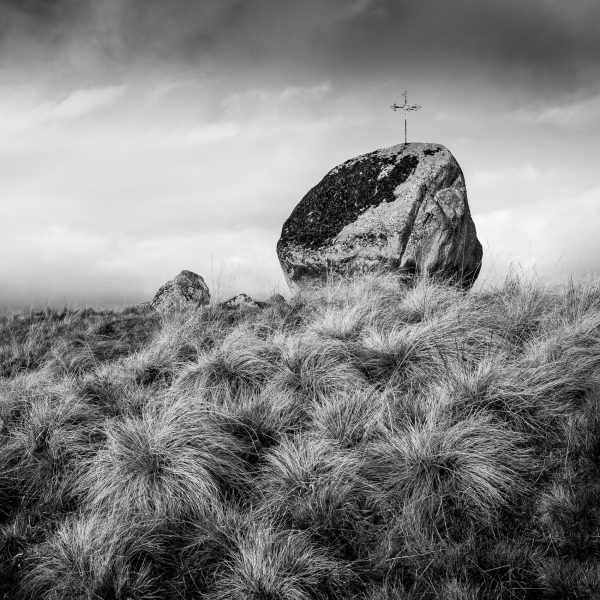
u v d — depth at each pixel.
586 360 5.76
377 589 3.87
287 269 11.74
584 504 4.12
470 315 7.19
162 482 4.90
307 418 5.85
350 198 11.38
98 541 4.35
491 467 4.52
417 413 5.38
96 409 6.41
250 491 4.98
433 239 10.38
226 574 4.15
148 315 11.97
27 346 9.58
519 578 3.77
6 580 4.43
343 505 4.49
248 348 7.13
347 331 7.26
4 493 5.34
